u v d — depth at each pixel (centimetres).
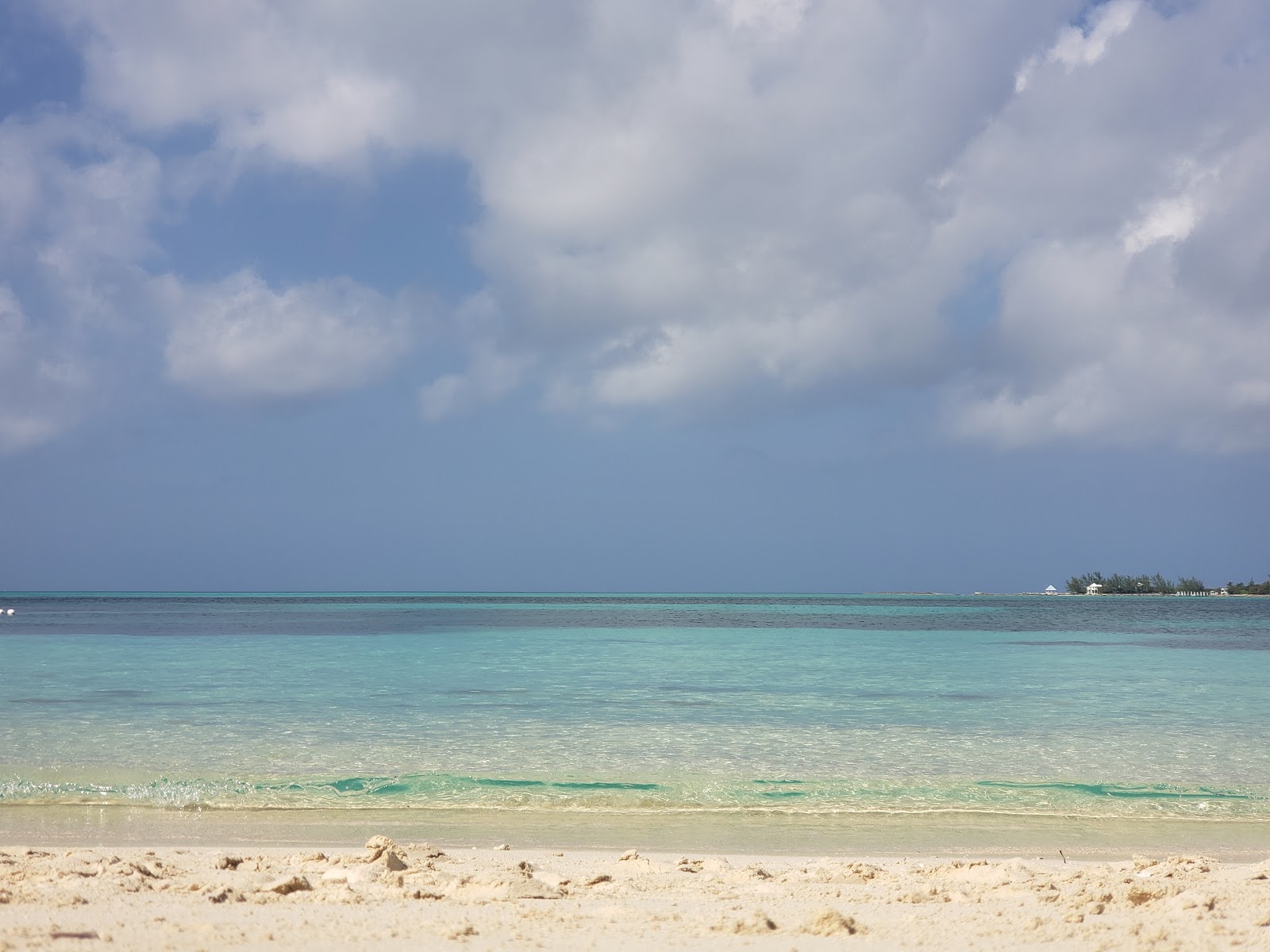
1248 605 17712
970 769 1577
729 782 1470
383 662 3641
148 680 2869
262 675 3061
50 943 526
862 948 564
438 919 636
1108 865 990
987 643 5222
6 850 959
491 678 3039
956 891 786
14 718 2058
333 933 578
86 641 4866
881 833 1188
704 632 6384
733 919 641
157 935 557
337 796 1359
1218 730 1989
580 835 1166
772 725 2028
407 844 1054
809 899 762
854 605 17450
